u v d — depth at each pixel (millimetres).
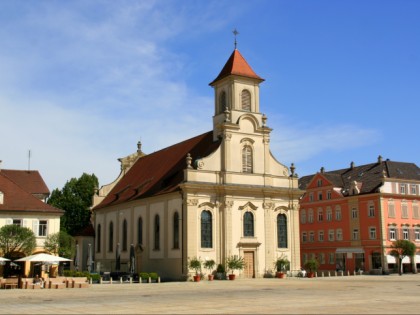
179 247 61281
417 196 93688
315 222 101438
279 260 65000
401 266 83625
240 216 63594
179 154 73438
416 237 92188
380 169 95875
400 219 90750
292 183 68188
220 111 68000
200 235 60875
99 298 34406
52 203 99125
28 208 59594
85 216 98938
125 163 88062
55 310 26172
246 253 63562
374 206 90000
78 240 85062
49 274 58219
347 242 93875
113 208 79000
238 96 66375
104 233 81250
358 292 38406
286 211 67500
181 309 26109
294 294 36594
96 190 86062
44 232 60062
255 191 64875
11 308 27516
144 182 75250
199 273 59781
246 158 65438
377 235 88688
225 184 62781
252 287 46094
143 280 56406
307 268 67625
